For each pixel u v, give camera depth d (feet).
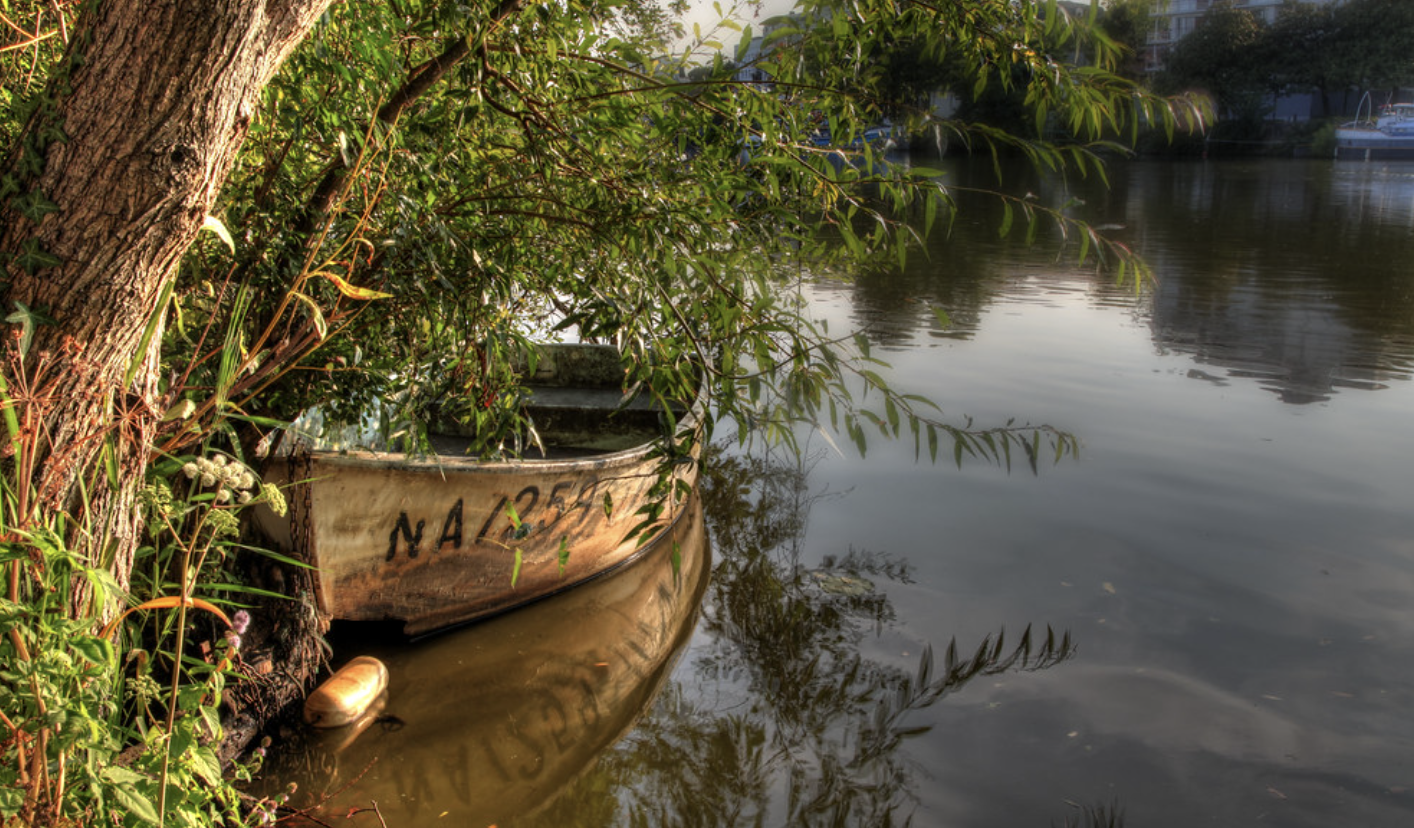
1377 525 17.89
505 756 11.91
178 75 5.47
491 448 14.65
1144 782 11.22
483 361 10.92
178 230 5.86
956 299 39.11
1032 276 44.27
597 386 24.72
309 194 10.91
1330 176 105.81
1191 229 60.23
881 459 22.12
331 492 12.91
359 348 10.75
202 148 5.69
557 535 15.48
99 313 5.84
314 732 12.01
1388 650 13.84
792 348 8.48
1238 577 16.12
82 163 5.56
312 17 6.09
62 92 5.62
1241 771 11.34
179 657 6.57
